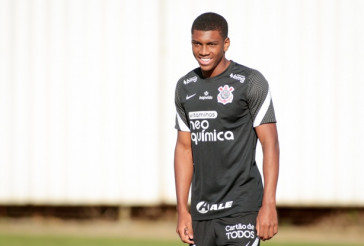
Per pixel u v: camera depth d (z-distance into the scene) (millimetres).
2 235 32562
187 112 16312
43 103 34312
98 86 33938
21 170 34531
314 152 32656
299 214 35469
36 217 36906
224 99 15719
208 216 16172
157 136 33719
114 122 33938
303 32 32562
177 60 33406
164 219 36344
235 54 32875
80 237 32062
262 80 15656
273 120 15664
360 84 32500
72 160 34250
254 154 16031
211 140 15945
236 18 32844
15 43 34438
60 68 34188
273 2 32656
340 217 35062
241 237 15773
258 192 15961
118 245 29656
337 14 32469
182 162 16812
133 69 33719
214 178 16016
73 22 34062
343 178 32625
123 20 33719
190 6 33219
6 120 34531
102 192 34094
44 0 34188
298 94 32656
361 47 32438
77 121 34156
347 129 32562
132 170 33875
